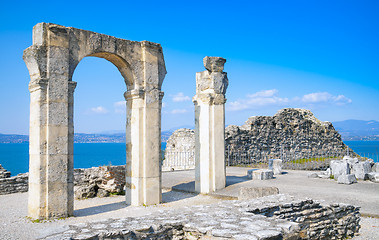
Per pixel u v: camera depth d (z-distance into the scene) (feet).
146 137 38.78
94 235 19.10
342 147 115.14
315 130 107.76
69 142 32.60
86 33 34.53
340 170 53.52
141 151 38.68
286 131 99.30
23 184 51.65
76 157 259.80
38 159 30.91
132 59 38.27
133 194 38.83
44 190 30.99
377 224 31.55
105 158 241.35
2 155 297.74
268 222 21.53
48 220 30.89
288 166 81.10
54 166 31.42
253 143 90.07
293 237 20.47
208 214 24.08
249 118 92.79
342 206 30.07
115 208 37.06
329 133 112.47
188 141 86.33
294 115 102.73
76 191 44.09
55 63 31.83
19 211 36.04
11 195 48.47
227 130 84.84
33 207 31.53
